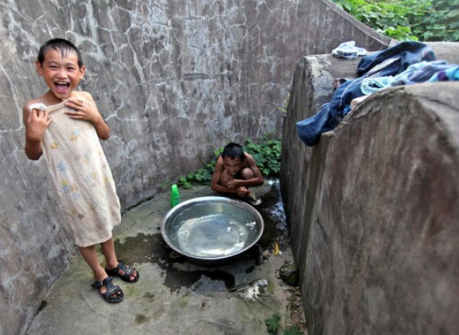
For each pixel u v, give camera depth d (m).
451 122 0.80
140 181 3.39
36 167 2.23
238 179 3.44
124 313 2.23
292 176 2.98
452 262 0.73
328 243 1.67
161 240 2.89
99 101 2.81
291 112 3.19
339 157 1.52
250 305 2.29
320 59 2.65
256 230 2.77
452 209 0.74
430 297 0.79
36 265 2.23
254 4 3.68
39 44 2.23
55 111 1.80
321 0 3.80
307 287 2.13
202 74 3.67
